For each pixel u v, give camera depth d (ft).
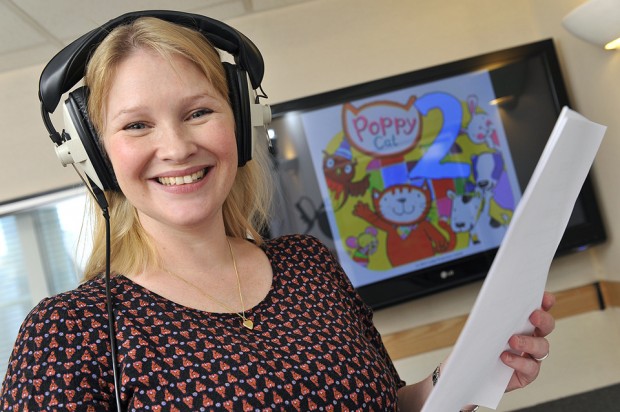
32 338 2.72
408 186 8.51
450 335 8.82
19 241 8.74
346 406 2.98
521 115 8.56
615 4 6.51
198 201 3.02
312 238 3.81
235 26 8.91
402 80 8.52
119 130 2.95
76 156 3.15
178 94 2.94
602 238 8.46
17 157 8.79
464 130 8.56
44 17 7.48
